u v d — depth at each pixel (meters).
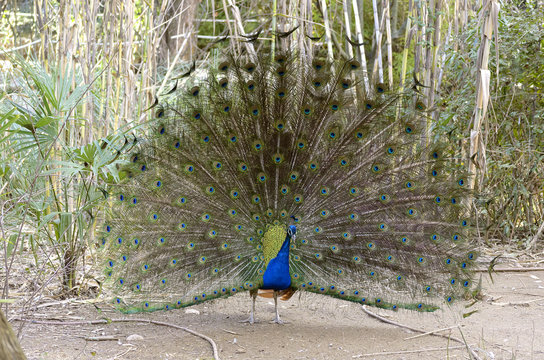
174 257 5.42
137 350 4.79
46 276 6.25
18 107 5.41
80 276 6.48
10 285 6.01
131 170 5.50
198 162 5.59
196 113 5.59
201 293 5.33
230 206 5.56
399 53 12.52
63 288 6.04
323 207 5.55
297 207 5.55
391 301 5.35
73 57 6.11
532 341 5.05
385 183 5.56
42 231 6.00
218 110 5.61
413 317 5.95
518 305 6.16
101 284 5.63
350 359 4.67
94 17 6.30
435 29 6.89
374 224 5.48
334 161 5.61
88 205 5.82
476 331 5.38
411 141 5.59
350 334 5.36
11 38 9.05
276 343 5.07
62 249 6.10
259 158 5.57
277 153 5.55
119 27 6.66
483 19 6.27
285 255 5.28
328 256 5.48
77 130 6.61
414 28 7.11
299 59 5.68
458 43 7.71
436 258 5.36
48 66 6.27
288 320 5.84
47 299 5.89
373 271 5.40
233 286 5.36
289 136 5.60
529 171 8.45
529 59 8.18
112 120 7.19
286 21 7.01
